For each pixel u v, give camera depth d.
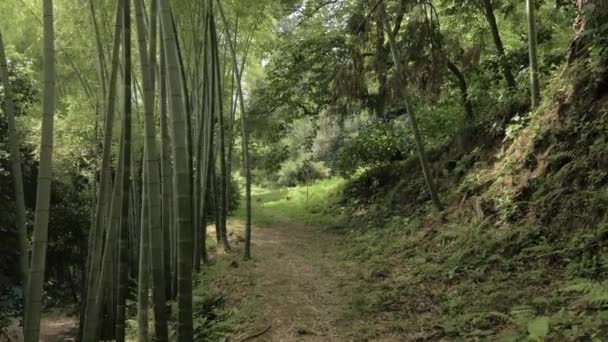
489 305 4.93
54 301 14.17
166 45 3.90
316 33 13.05
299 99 14.09
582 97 6.60
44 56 3.76
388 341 4.83
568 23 9.27
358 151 14.45
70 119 9.76
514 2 9.59
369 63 7.77
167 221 7.41
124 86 5.19
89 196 13.21
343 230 12.16
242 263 9.00
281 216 15.80
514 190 7.02
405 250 8.05
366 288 6.63
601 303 3.93
